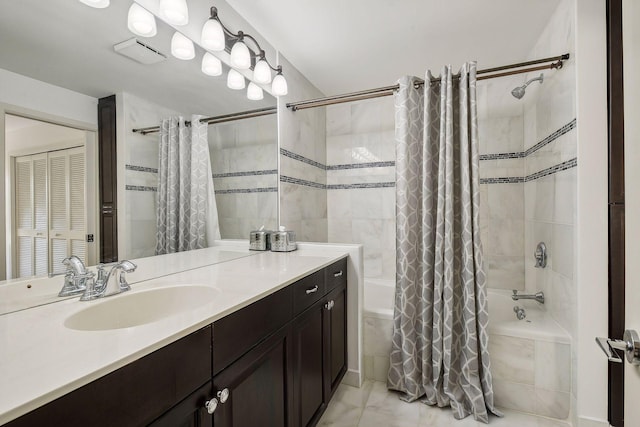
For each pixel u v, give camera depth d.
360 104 2.95
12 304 0.88
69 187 1.04
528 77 2.29
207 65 1.62
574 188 1.52
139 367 0.61
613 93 1.39
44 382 0.49
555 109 1.78
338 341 1.74
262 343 1.03
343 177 3.01
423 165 1.79
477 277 1.66
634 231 0.61
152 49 1.32
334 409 1.68
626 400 0.68
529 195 2.31
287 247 1.93
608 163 1.42
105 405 0.55
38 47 0.95
